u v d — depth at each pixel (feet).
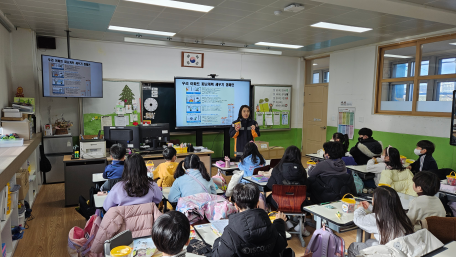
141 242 6.30
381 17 13.91
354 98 21.94
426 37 17.17
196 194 8.05
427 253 5.65
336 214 7.93
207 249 5.98
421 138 17.72
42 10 13.07
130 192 7.15
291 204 9.99
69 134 17.99
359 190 12.46
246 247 4.91
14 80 16.43
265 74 25.23
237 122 17.92
